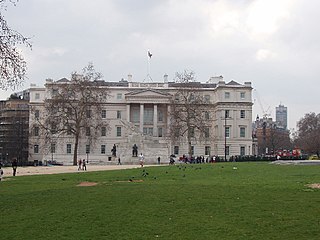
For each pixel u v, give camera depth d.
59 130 132.62
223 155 181.50
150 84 190.75
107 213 26.81
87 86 133.50
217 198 30.42
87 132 140.00
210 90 190.50
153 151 132.38
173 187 36.94
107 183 44.56
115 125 182.50
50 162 149.38
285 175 49.53
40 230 23.47
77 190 37.00
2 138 179.75
